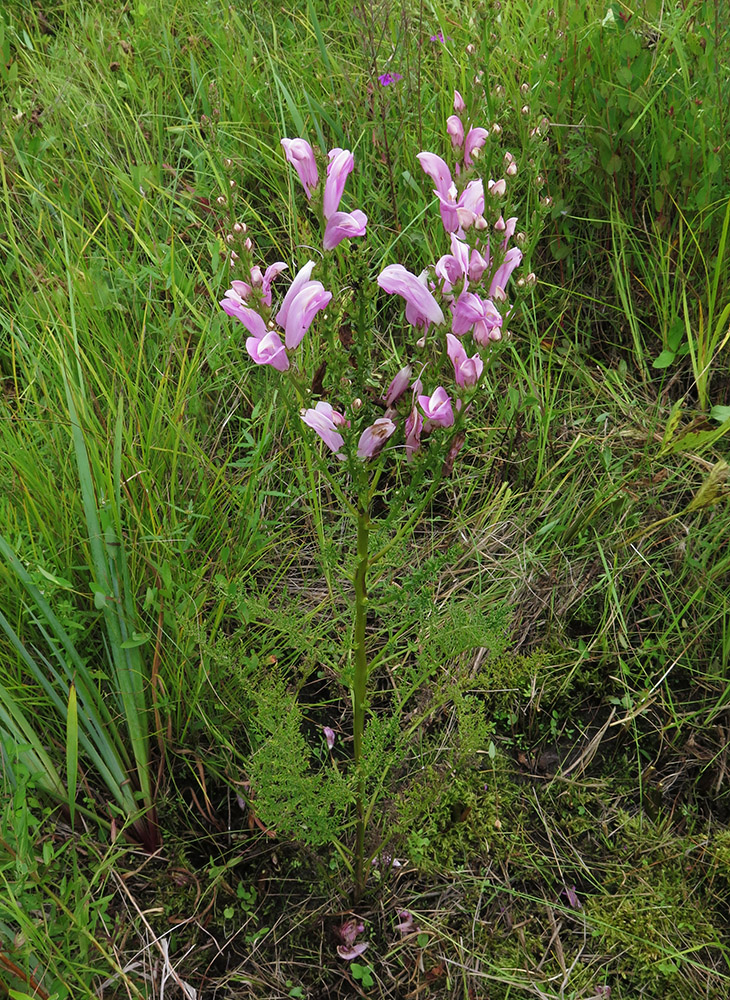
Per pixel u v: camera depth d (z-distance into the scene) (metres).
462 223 0.38
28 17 1.02
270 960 0.55
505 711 0.64
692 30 0.78
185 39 0.93
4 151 0.80
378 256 0.76
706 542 0.65
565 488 0.71
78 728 0.55
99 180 0.81
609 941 0.56
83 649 0.59
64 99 0.84
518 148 0.79
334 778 0.51
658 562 0.67
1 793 0.51
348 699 0.64
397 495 0.44
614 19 0.79
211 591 0.62
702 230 0.74
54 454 0.61
